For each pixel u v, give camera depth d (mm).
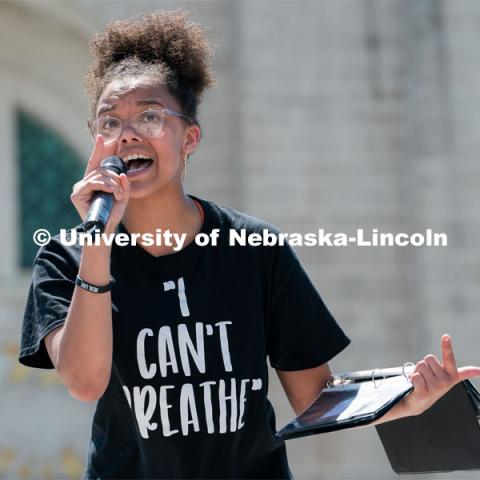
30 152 13633
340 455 12547
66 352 4398
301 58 12938
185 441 4730
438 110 13000
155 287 4758
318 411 4898
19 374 13094
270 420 4961
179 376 4699
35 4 13141
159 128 4781
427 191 12922
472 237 12891
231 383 4742
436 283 12844
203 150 12898
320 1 13000
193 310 4750
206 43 5258
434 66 13008
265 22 12930
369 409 4637
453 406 4973
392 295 12883
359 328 12836
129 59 5066
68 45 13508
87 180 4398
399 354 12852
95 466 4863
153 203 4840
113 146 4773
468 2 13055
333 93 12945
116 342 4691
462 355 12781
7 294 13219
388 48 13031
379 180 12938
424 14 13047
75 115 13625
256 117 12844
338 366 12805
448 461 5180
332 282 12820
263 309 4992
